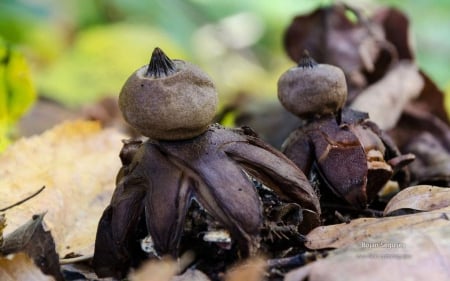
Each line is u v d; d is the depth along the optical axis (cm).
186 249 29
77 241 32
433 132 40
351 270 26
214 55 90
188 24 89
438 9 95
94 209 34
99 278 29
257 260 28
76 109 59
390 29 44
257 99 56
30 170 34
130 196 29
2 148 39
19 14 71
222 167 28
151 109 28
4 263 28
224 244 28
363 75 41
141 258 29
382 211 32
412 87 41
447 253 27
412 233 28
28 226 29
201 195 28
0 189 33
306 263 28
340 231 29
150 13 87
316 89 31
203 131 29
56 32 86
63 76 66
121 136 37
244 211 28
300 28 42
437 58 89
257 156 29
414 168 39
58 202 33
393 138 40
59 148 36
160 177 28
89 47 70
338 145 31
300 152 31
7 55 42
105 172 35
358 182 31
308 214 29
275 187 29
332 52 42
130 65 69
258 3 94
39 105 57
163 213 28
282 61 94
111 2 92
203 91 28
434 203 30
